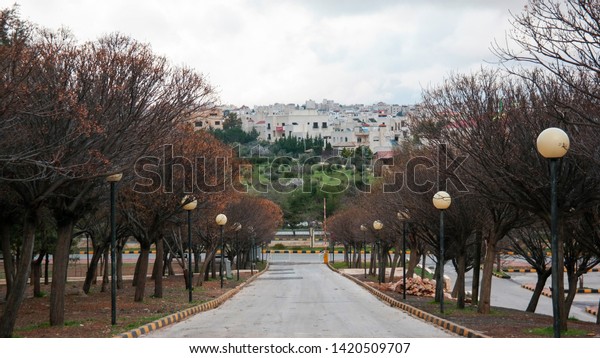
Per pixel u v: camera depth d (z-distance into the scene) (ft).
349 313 80.02
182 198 88.07
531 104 59.41
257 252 264.93
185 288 125.08
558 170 51.78
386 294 108.88
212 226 132.77
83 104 51.57
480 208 79.41
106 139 55.47
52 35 58.65
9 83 43.24
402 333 57.36
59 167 47.57
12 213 76.74
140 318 66.69
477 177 59.26
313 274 197.98
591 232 70.79
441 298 72.90
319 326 63.62
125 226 97.76
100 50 58.54
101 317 68.08
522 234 100.73
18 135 49.80
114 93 56.54
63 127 51.67
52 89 51.75
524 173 53.52
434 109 73.56
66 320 64.59
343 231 219.00
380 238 136.56
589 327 64.49
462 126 62.39
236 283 146.41
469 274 213.87
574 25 44.39
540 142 42.22
